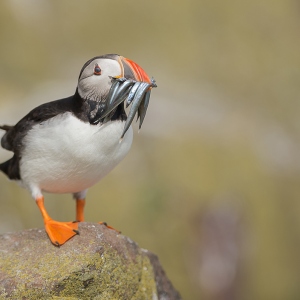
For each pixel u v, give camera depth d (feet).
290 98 58.75
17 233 21.17
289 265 47.85
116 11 63.98
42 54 58.75
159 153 49.49
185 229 46.01
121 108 20.17
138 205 45.98
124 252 20.92
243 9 65.87
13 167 22.72
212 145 51.72
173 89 56.54
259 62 61.82
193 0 65.36
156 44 61.67
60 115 20.30
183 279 44.93
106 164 20.62
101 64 19.62
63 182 21.30
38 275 19.36
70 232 20.63
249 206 48.62
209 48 62.18
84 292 19.47
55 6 63.21
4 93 53.31
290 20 66.28
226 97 57.62
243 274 46.57
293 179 52.75
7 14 60.29
